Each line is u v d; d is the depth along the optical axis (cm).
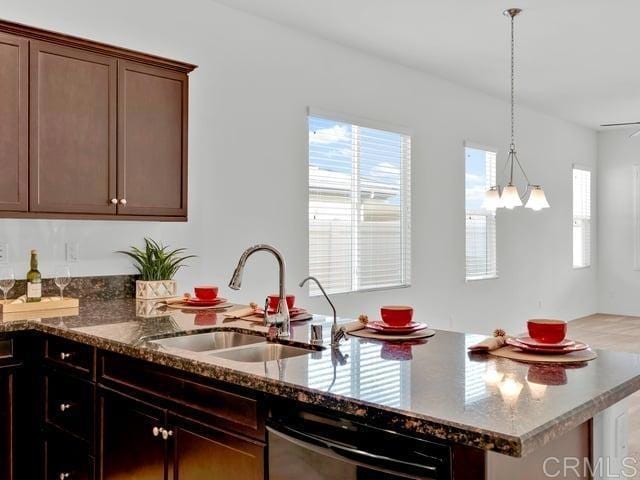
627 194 853
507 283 666
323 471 133
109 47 282
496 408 119
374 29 431
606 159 872
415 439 120
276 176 416
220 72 381
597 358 169
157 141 304
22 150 257
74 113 273
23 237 295
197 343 222
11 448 236
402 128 520
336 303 460
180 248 359
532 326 182
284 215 421
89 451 215
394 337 203
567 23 418
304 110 436
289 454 142
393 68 514
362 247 486
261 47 406
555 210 765
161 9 351
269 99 411
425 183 548
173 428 178
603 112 735
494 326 641
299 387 137
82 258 316
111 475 205
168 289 330
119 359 201
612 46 471
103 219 284
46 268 302
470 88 606
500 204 420
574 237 823
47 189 264
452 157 583
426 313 548
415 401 124
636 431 362
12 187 254
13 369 237
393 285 515
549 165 752
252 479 153
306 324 235
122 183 290
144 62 299
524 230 699
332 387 136
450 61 512
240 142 393
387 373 151
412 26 425
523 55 494
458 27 428
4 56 251
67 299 285
